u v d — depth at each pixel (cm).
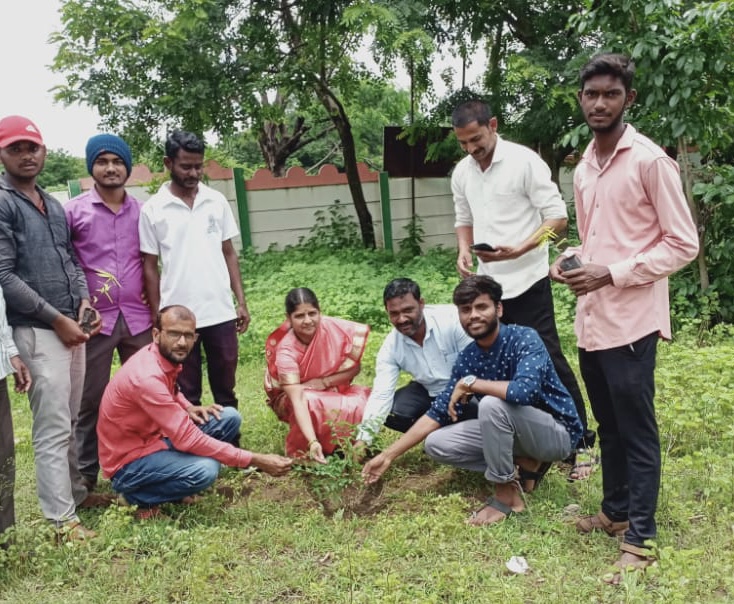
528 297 444
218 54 976
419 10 930
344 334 470
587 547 348
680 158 742
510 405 369
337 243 1207
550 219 433
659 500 373
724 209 705
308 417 438
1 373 331
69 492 381
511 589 306
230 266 505
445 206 1245
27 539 354
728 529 354
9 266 358
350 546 360
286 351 462
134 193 1195
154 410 384
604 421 346
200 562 331
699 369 526
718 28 644
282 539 369
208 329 471
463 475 436
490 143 433
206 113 973
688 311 719
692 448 444
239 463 394
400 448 401
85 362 421
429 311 444
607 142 319
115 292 435
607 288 317
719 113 693
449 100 1074
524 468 405
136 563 351
